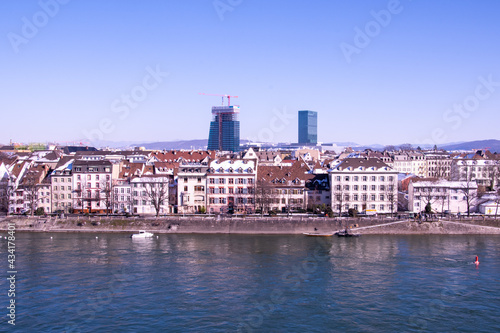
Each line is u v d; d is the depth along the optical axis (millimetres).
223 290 121000
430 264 144125
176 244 174000
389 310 107688
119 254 157875
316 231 194750
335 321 101938
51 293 119125
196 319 103188
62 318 104125
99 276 132750
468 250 163250
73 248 167500
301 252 160375
